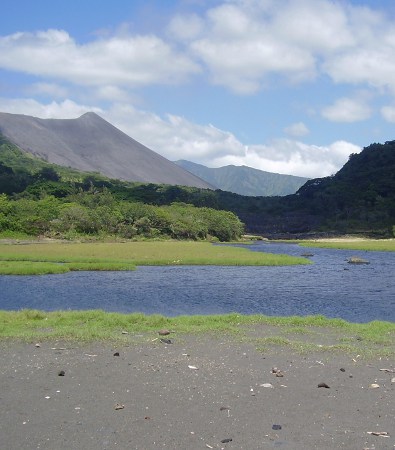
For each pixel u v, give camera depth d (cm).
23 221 10806
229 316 2173
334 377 1264
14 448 841
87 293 3531
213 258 6425
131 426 934
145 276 4697
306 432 920
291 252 9212
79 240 10575
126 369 1305
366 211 19912
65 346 1545
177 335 1748
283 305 3058
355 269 5628
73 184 19150
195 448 851
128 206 13150
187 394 1116
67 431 911
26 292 3562
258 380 1228
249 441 878
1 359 1389
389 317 2638
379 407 1052
